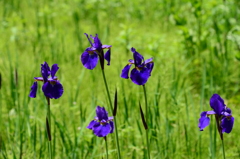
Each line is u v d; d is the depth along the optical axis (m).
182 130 7.51
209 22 11.94
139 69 4.39
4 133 7.56
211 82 8.26
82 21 15.76
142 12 16.22
